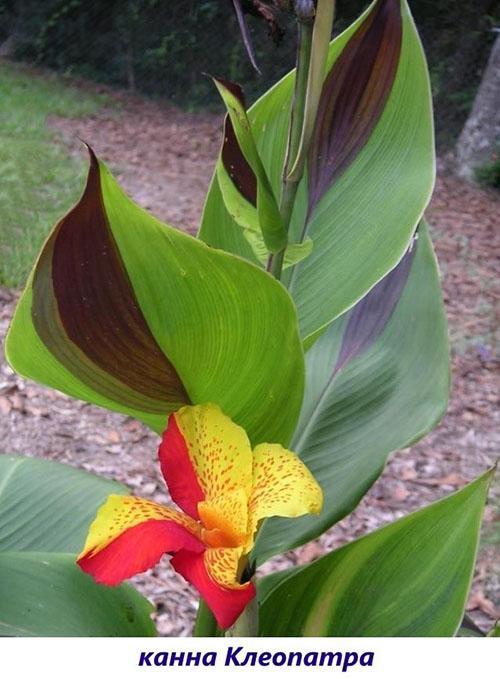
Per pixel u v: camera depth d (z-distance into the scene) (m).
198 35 5.17
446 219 3.64
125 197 0.44
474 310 2.72
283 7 0.51
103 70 5.46
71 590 0.62
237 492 0.50
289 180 0.54
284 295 0.46
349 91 0.65
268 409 0.53
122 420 1.96
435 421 0.66
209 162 4.28
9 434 1.87
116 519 0.48
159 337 0.49
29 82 5.20
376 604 0.61
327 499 0.65
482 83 4.19
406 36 0.64
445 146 4.56
